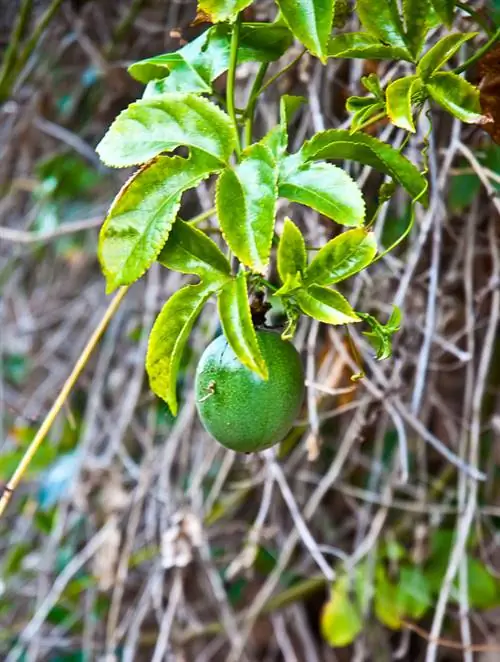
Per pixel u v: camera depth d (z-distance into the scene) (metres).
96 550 0.72
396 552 0.66
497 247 0.56
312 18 0.33
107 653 0.68
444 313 0.61
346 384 0.58
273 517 0.71
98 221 0.65
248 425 0.35
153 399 0.68
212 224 0.58
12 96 0.72
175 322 0.33
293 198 0.32
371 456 0.74
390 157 0.35
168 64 0.38
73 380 0.42
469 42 0.46
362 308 0.58
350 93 0.52
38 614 0.67
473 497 0.55
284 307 0.33
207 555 0.67
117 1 0.72
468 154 0.48
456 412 0.71
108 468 0.69
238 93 0.59
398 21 0.36
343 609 0.64
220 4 0.34
